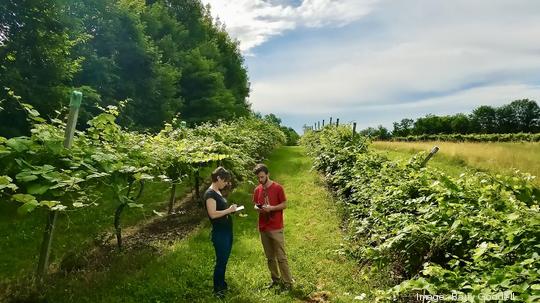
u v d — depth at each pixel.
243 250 8.21
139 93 30.45
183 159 9.23
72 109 5.92
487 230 4.47
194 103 44.66
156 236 9.34
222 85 50.56
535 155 20.47
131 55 29.27
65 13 21.11
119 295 5.79
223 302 5.70
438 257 5.07
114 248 8.07
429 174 6.70
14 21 15.59
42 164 5.66
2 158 5.32
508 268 3.41
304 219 10.59
